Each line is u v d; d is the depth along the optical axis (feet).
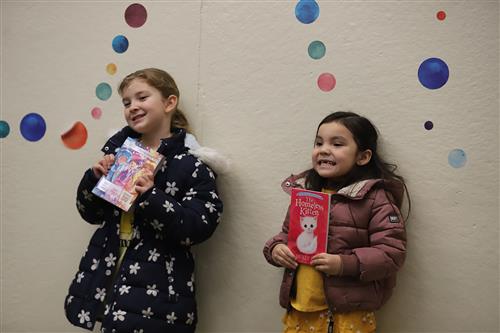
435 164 4.38
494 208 4.26
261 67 4.85
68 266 5.23
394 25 4.53
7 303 5.35
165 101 4.66
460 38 4.38
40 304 5.28
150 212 4.05
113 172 4.25
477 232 4.28
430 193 4.39
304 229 4.04
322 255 3.89
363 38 4.60
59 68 5.35
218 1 4.99
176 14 5.09
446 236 4.34
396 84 4.50
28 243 5.34
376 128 4.52
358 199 4.01
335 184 4.32
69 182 5.27
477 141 4.31
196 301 4.86
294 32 4.78
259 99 4.84
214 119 4.95
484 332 4.24
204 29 5.02
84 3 5.32
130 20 5.20
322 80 4.69
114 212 4.45
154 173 4.23
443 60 4.41
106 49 5.25
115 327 4.04
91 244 4.47
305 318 4.09
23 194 5.37
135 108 4.50
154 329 4.08
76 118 5.28
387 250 3.83
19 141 5.40
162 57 5.11
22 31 5.43
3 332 5.33
